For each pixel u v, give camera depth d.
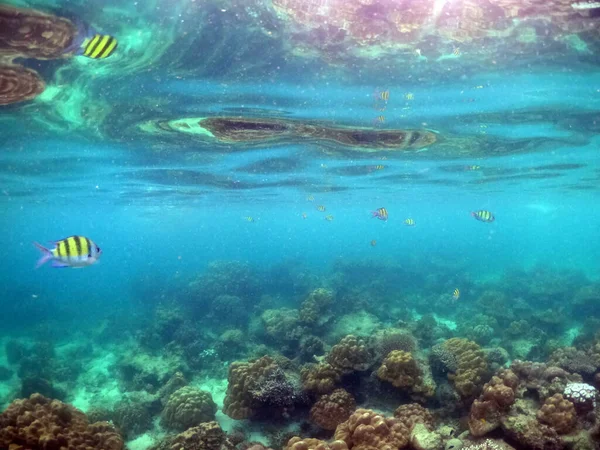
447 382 9.65
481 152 19.19
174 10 7.45
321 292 17.02
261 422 9.74
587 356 11.52
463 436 7.84
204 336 18.19
